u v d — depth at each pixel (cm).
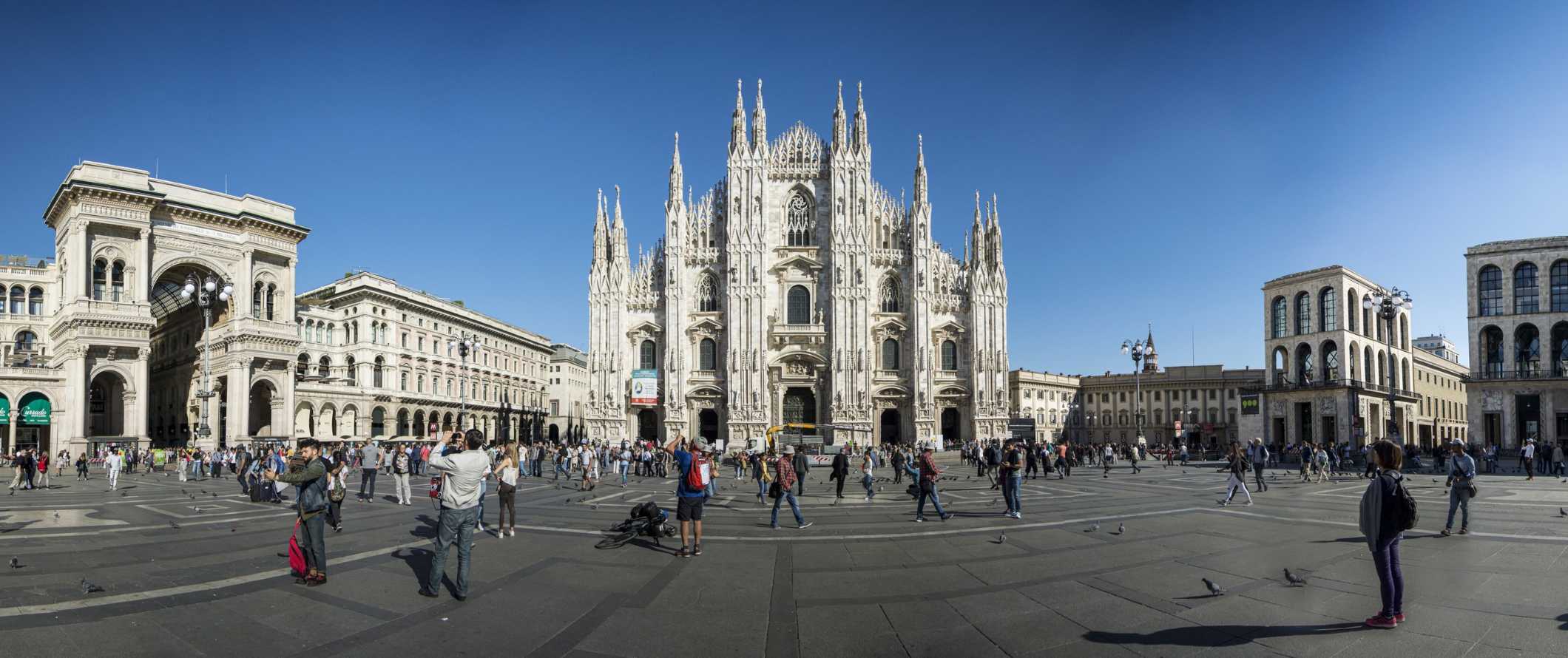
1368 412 8231
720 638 1024
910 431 8644
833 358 8550
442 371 10350
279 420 7906
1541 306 7462
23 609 1126
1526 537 1791
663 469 5159
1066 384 13650
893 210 9106
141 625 1056
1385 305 5225
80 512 2469
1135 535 1872
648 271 8938
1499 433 7588
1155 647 976
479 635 1029
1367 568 1437
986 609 1159
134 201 7169
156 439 9350
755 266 8644
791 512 2486
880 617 1125
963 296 8988
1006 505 2636
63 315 7175
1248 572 1406
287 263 8288
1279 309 8819
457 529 1224
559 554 1605
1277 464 5988
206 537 1833
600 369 8706
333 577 1365
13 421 6975
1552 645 961
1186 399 12900
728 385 8494
